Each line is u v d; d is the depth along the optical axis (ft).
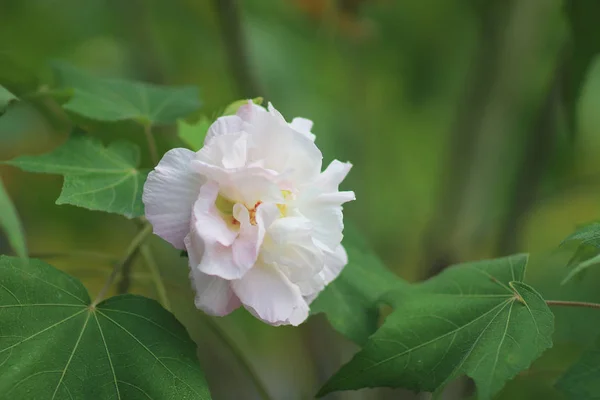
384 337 2.66
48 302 2.58
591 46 3.21
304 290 2.59
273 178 2.52
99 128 2.93
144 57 4.05
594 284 3.18
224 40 3.46
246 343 3.97
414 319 2.68
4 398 2.47
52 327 2.56
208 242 2.47
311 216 2.58
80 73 3.03
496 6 3.75
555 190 3.94
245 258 2.49
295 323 2.57
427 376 2.62
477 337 2.63
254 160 2.57
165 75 4.08
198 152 2.53
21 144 3.79
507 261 2.76
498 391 2.52
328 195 2.58
